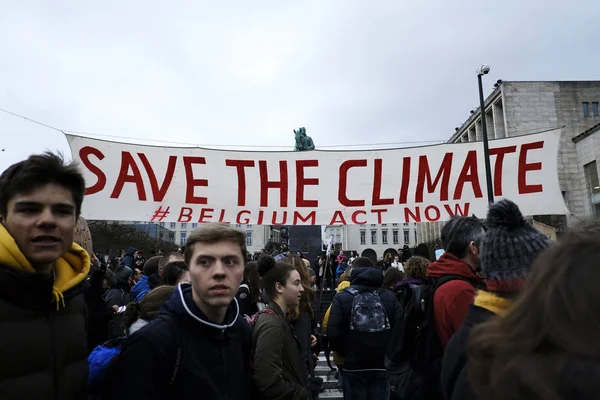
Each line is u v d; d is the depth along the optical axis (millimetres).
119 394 1847
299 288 3238
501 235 1764
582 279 847
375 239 80125
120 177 5598
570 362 810
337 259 18188
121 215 5555
